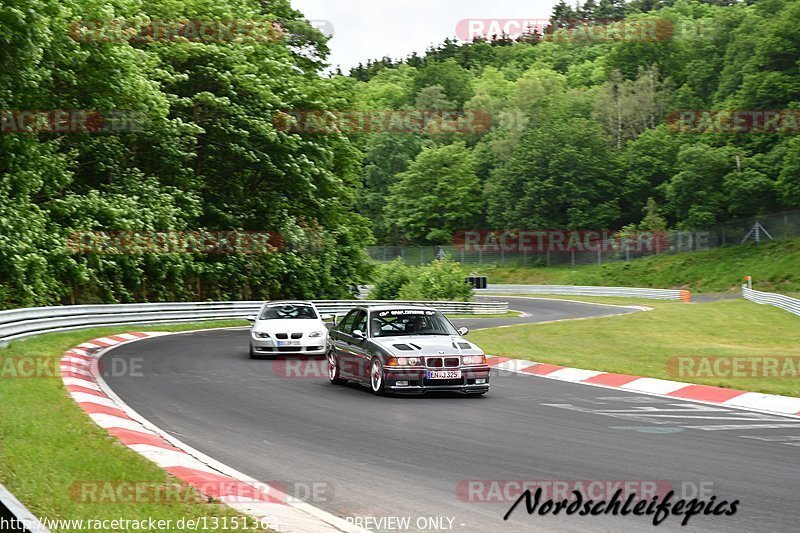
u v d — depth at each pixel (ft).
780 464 25.89
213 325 102.89
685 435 31.35
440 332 45.73
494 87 424.87
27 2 71.20
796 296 190.70
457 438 30.14
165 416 34.63
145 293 111.14
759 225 229.66
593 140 289.94
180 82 120.26
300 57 150.82
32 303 83.61
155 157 116.67
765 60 250.78
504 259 283.79
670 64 345.72
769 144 252.21
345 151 144.36
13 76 75.25
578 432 31.78
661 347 73.56
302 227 135.64
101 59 90.68
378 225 335.88
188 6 119.65
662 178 288.51
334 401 40.16
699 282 220.84
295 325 62.23
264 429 31.83
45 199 96.53
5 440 25.79
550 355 64.18
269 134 120.06
